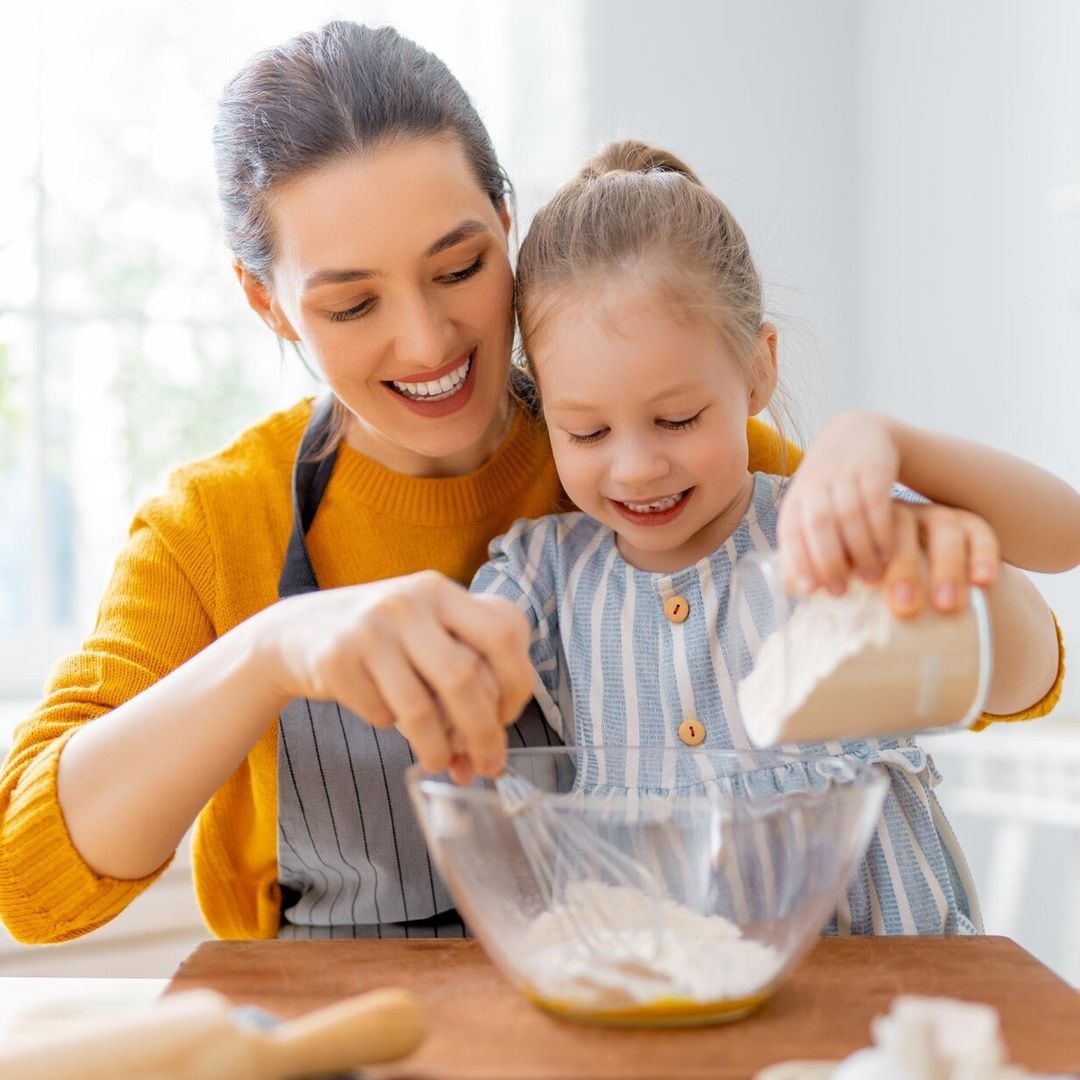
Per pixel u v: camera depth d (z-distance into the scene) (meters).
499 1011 0.74
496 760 0.79
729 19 2.65
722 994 0.71
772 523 1.16
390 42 1.13
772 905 0.72
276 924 1.26
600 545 1.20
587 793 0.96
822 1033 0.71
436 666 0.76
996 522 0.92
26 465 2.33
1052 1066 0.66
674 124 2.59
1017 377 2.46
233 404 2.47
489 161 1.16
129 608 1.17
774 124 2.70
